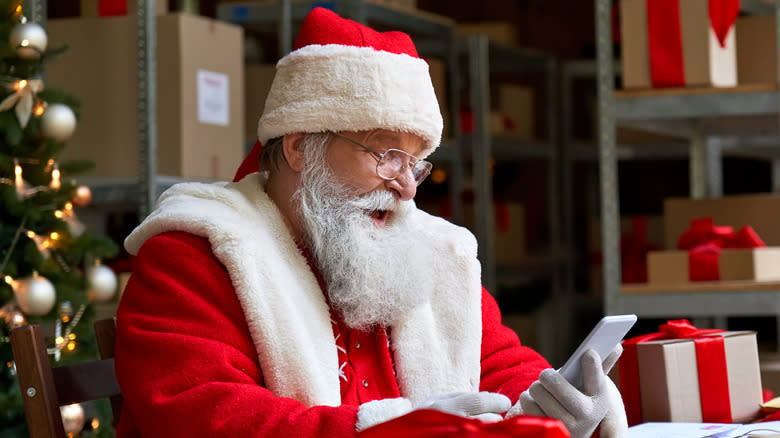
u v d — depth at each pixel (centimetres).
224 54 348
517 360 159
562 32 636
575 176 614
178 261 134
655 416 155
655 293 262
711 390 159
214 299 132
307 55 143
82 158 331
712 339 161
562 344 534
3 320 265
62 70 334
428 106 145
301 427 118
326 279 144
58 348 274
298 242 148
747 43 295
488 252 483
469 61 520
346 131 143
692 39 264
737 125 322
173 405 121
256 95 397
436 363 148
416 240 149
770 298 253
